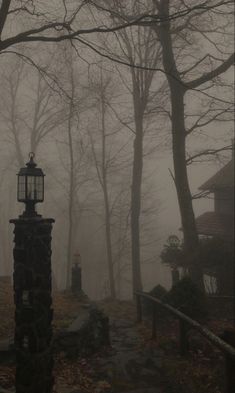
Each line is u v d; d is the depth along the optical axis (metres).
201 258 14.99
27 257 4.96
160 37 14.88
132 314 14.10
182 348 8.18
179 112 14.66
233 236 18.03
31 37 10.03
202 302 11.00
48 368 5.18
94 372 7.32
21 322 5.02
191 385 6.70
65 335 7.79
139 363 7.85
